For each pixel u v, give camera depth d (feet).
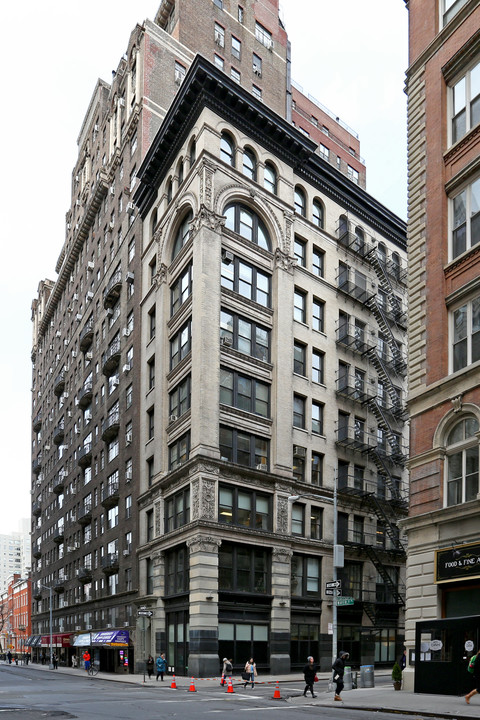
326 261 156.35
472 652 60.85
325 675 119.65
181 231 145.79
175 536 124.26
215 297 125.70
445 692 63.10
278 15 214.69
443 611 69.87
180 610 121.70
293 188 149.79
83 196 258.57
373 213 173.37
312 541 135.03
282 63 210.79
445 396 73.20
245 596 118.32
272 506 128.26
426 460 74.33
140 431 157.99
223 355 125.18
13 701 74.84
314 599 133.39
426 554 71.97
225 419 123.13
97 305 221.25
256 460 128.67
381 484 158.51
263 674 118.52
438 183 79.71
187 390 129.90
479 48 75.61
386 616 149.48
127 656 151.02
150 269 162.91
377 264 162.30
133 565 154.40
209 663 109.19
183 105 138.21
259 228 141.49
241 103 136.77
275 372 134.92
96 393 215.10
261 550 125.39
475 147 74.90
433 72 83.41
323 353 150.41
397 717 50.72
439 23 84.58
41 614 302.04
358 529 151.33
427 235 80.48
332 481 144.87
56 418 293.84
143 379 159.02
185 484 122.52
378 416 155.43
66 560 246.47
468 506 66.59
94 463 211.41
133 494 159.02
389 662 150.30
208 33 193.36
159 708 63.26
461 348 73.26
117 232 199.82
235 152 138.41
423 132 84.07
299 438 138.72
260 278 138.92
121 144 203.21
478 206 73.72
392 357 168.66
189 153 140.97
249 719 50.62
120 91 211.61
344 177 161.99
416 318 80.07
